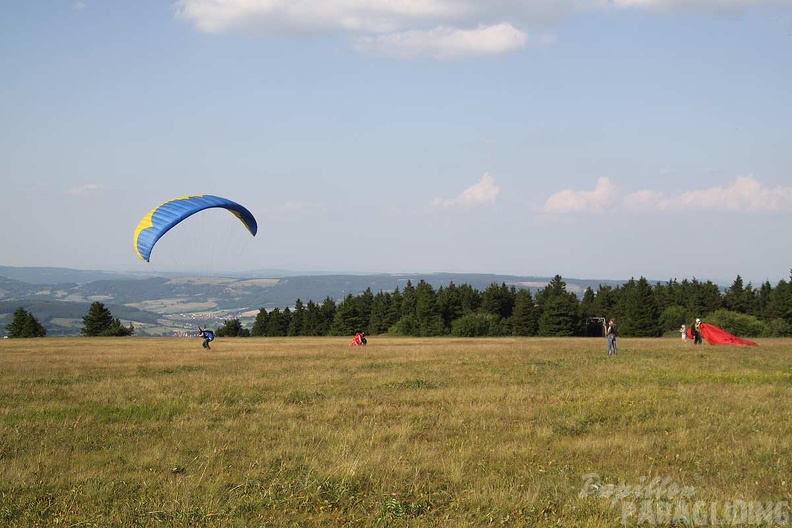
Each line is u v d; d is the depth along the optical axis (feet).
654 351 118.42
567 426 50.01
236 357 114.52
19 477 36.88
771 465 38.75
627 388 68.39
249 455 42.11
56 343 185.16
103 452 43.11
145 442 45.78
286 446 43.78
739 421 51.01
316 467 38.27
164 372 89.25
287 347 148.77
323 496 34.01
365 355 114.73
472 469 38.47
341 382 75.41
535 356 108.68
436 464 39.34
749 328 246.06
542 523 30.19
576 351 120.67
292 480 36.17
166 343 180.45
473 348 134.31
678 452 41.98
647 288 315.99
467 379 76.79
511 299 384.27
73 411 57.77
